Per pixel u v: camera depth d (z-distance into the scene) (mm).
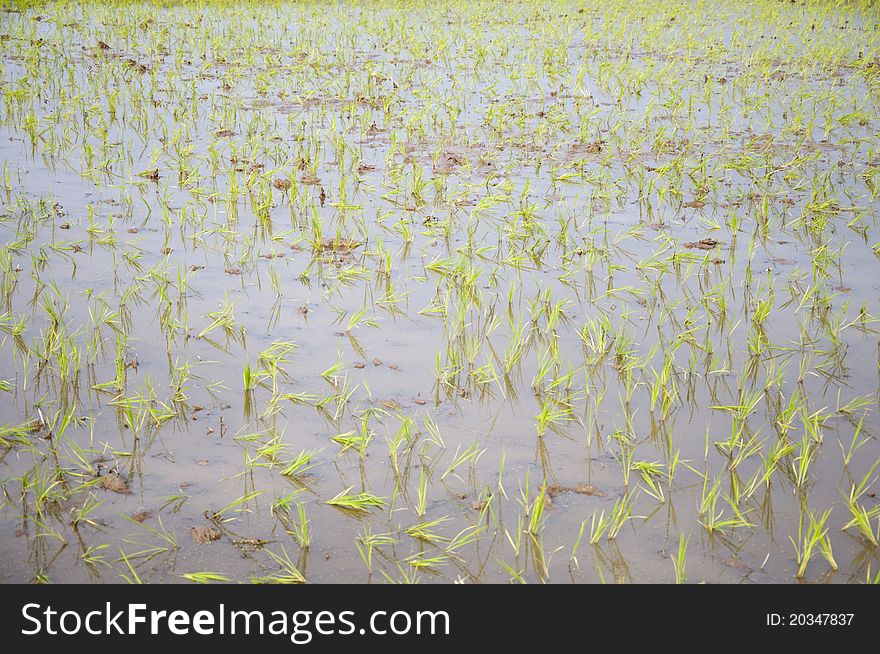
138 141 8430
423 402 4207
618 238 6395
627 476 3654
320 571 3145
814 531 3133
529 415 4141
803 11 17172
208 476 3627
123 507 3420
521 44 13727
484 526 3379
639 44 14102
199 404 4129
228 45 12969
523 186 7484
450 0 18172
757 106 10000
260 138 8570
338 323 5000
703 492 3531
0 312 4988
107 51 12320
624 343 4773
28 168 7582
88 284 5398
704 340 4914
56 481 3545
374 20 15312
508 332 4953
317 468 3705
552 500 3527
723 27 15594
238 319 4996
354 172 7688
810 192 7469
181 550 3215
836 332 5008
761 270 5887
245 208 6828
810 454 3881
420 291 5461
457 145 8555
